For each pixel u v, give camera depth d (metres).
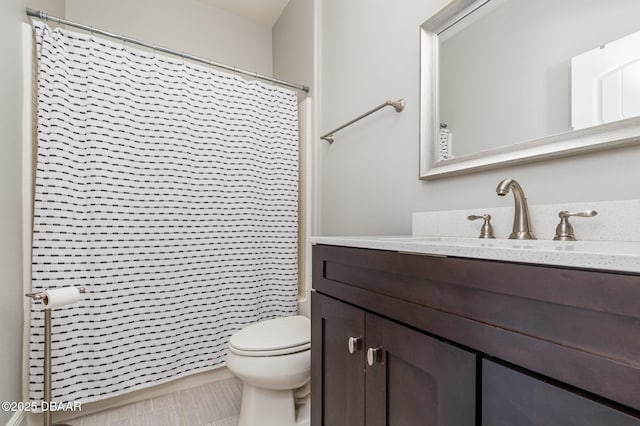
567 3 0.84
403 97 1.36
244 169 1.91
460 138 1.12
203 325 1.76
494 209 0.99
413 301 0.70
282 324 1.54
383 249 0.79
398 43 1.39
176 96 1.72
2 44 1.20
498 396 0.52
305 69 2.17
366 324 0.84
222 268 1.82
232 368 1.30
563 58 0.85
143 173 1.62
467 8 1.10
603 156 0.77
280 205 2.03
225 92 1.87
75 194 1.45
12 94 1.28
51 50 1.40
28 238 1.39
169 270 1.67
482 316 0.55
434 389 0.63
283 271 2.02
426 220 1.22
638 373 0.37
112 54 1.56
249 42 2.74
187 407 1.57
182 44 2.46
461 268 0.59
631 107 0.71
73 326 1.43
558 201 0.85
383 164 1.48
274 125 2.02
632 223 0.71
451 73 1.15
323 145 1.98
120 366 1.53
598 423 0.40
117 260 1.54
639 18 0.71
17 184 1.32
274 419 1.33
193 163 1.75
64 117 1.42
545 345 0.46
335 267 1.00
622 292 0.39
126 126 1.58
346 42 1.76
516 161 0.93
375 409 0.79
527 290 0.48
